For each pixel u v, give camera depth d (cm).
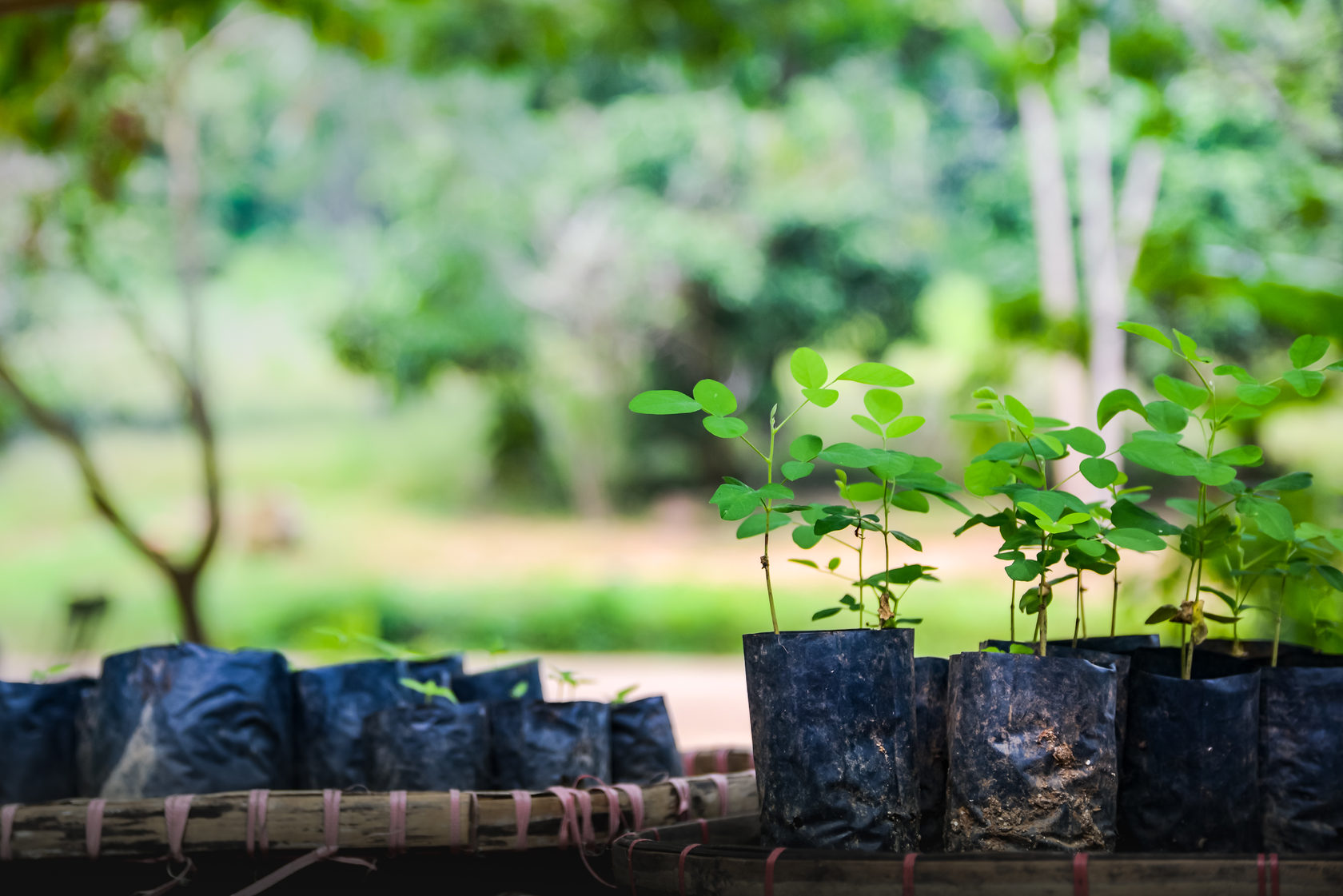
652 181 1579
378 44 496
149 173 1097
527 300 1628
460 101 1555
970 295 1541
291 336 2069
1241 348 934
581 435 1823
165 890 122
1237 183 895
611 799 126
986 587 1190
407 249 1596
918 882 96
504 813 122
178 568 568
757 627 1190
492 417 1855
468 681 161
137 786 131
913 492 124
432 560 1577
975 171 1556
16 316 1168
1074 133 942
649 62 1430
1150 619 118
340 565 1554
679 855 106
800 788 109
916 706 122
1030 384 924
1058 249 902
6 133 521
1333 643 133
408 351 1578
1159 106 432
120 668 135
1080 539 115
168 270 1716
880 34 1313
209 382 1961
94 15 447
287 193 1838
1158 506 712
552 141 1586
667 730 153
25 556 1577
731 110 1484
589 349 1725
